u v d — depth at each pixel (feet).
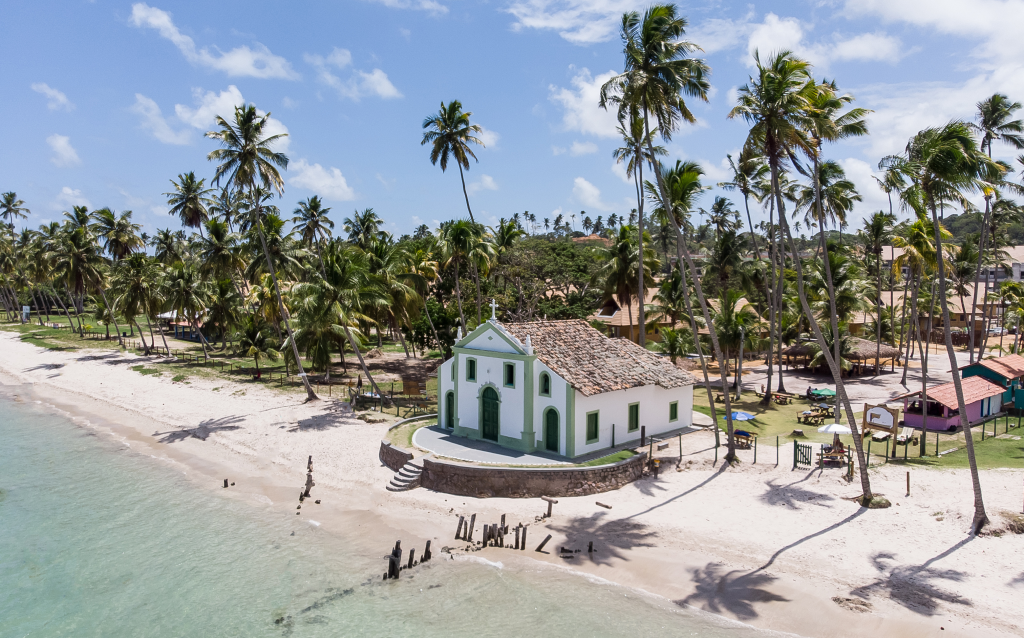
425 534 86.74
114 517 96.07
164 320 315.78
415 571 77.36
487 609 68.59
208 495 104.42
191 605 71.15
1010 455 103.24
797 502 88.63
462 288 225.56
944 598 64.64
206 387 182.91
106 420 157.17
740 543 78.95
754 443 110.93
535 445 106.83
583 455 103.40
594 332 125.70
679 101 103.50
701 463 104.01
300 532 89.35
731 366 214.28
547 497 94.99
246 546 85.51
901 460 102.01
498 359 110.42
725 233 191.62
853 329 245.86
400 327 213.46
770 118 90.02
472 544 83.15
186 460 123.13
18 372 231.09
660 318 197.36
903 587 67.05
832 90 92.12
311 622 67.31
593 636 62.90
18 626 67.72
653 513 88.74
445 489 98.99
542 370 105.91
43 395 192.03
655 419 119.14
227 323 248.73
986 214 174.40
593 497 94.99
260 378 193.77
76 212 261.44
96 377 210.79
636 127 121.70
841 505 86.69
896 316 238.48
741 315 162.20
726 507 89.10
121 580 77.15
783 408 147.64
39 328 354.54
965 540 75.41
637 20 99.81
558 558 78.64
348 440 127.24
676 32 98.73
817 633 61.36
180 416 154.61
